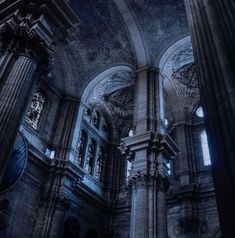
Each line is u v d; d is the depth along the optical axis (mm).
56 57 20516
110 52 20156
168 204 19047
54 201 16500
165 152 14438
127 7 18281
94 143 22984
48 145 18500
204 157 20203
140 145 14508
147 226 12156
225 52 5223
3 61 8812
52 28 10180
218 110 4703
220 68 5066
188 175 19344
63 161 17688
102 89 22812
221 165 4223
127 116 25406
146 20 18453
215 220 17016
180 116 22203
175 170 20422
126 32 18906
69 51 20484
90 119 23188
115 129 25250
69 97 20688
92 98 23266
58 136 19047
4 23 9609
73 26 10719
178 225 17984
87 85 21047
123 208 20781
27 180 15984
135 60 18828
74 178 17891
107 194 21812
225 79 4871
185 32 17969
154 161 13969
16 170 13570
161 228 12234
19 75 8641
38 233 15430
